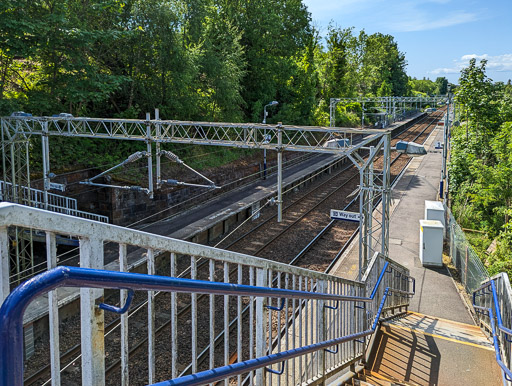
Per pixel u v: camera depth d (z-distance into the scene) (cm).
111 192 2456
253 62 4506
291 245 2328
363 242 1764
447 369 906
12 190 2025
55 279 144
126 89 3059
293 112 4841
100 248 215
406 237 2492
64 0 2372
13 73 2647
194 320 304
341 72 6762
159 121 1872
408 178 4056
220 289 269
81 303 211
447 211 2519
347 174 4416
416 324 1267
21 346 125
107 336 1307
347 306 762
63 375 1127
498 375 891
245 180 3656
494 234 2659
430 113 10669
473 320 1506
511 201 2762
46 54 2456
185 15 3353
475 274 1606
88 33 2350
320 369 584
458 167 3369
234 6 4453
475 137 3491
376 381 757
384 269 1119
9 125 2020
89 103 2984
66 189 2416
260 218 2888
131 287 188
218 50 3831
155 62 3033
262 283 396
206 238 2548
